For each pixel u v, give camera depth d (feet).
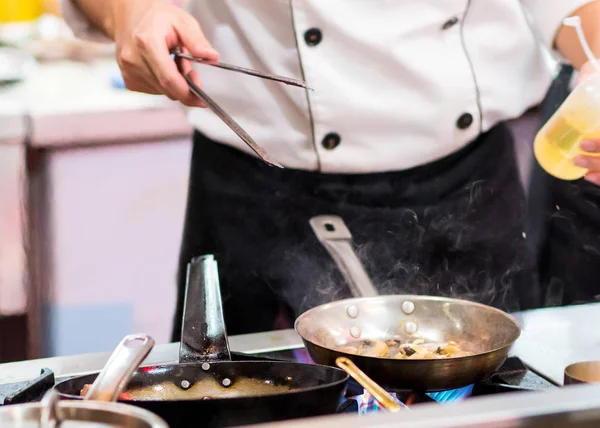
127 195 9.61
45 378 3.26
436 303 3.89
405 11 4.79
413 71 4.83
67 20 5.33
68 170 9.30
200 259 3.91
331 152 4.94
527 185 6.29
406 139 4.97
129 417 2.28
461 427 2.14
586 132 4.09
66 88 9.79
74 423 2.33
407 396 3.28
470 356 3.18
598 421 2.24
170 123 9.43
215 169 5.24
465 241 5.15
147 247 9.90
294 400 2.76
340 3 4.73
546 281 6.02
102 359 3.82
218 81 5.12
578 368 3.29
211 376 3.24
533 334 4.00
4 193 9.02
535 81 5.45
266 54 4.93
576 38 4.97
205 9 5.10
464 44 5.03
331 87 4.82
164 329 10.14
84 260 9.68
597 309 4.32
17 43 11.24
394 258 5.08
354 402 3.20
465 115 5.00
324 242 4.26
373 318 3.90
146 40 4.09
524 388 3.33
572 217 5.99
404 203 5.08
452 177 5.13
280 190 5.10
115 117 9.17
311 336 3.68
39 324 9.60
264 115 5.05
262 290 5.11
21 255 9.27
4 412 2.35
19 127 8.82
